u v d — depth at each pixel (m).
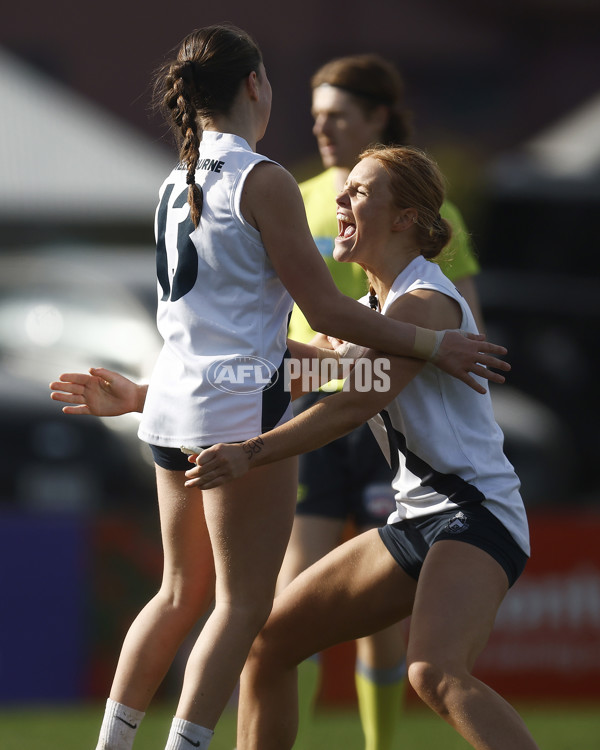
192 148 9.90
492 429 10.26
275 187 9.66
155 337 29.58
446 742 16.86
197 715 9.58
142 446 28.22
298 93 73.00
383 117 14.16
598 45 78.94
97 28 72.06
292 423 9.53
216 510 9.95
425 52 77.44
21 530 18.64
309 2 74.25
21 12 71.50
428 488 10.08
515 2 77.94
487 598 9.53
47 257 36.41
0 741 16.06
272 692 10.62
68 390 11.20
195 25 72.75
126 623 18.89
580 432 37.44
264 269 9.82
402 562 10.20
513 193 42.75
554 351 39.78
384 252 10.33
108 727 10.09
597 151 57.66
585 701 19.72
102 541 18.94
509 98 78.31
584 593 19.89
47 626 18.59
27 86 57.03
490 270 42.34
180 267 9.93
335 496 13.30
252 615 9.95
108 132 54.97
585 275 43.03
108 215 45.41
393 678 13.21
